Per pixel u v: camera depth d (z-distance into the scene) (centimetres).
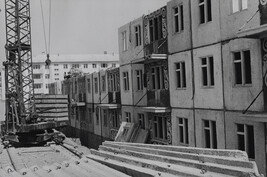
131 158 829
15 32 2655
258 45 1200
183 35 1677
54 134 2508
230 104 1355
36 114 2641
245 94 1273
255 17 1202
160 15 1908
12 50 2677
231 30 1335
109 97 2852
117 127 2712
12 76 2655
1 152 1698
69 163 894
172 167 673
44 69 7594
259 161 1208
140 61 1953
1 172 850
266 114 1101
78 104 3703
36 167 869
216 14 1423
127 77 2428
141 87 2220
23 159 1552
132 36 2295
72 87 4488
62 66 7675
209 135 1549
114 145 1143
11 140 2348
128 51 2373
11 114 2608
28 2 2689
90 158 973
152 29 2038
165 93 1869
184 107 1695
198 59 1565
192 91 1622
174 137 1803
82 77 3894
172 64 1789
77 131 4228
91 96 3497
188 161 687
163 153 826
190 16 1612
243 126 1313
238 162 604
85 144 3788
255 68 1220
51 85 6362
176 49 1744
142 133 2155
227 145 1380
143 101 2173
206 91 1513
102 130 3141
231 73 1345
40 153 1881
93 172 742
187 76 1658
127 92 2428
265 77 1175
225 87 1383
